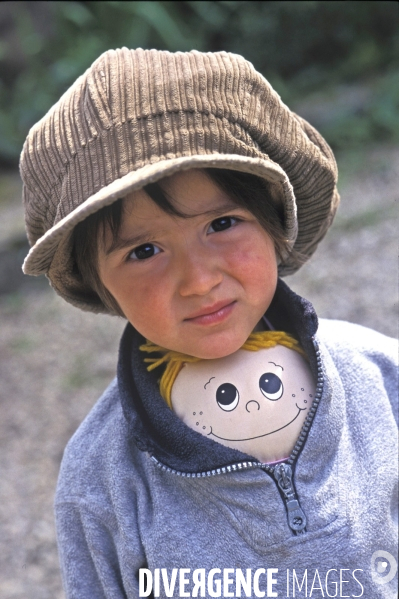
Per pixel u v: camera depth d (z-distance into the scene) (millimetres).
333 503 984
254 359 1003
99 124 870
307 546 960
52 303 3951
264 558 966
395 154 4340
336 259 3461
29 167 952
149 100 864
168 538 998
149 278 908
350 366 1119
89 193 870
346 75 5535
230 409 978
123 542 1041
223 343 935
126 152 857
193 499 1012
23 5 6496
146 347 1057
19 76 6430
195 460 959
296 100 5316
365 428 1068
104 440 1107
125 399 1032
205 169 882
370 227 3629
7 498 2619
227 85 896
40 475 2699
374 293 3111
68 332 3619
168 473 1034
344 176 4254
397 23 5703
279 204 984
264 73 5859
